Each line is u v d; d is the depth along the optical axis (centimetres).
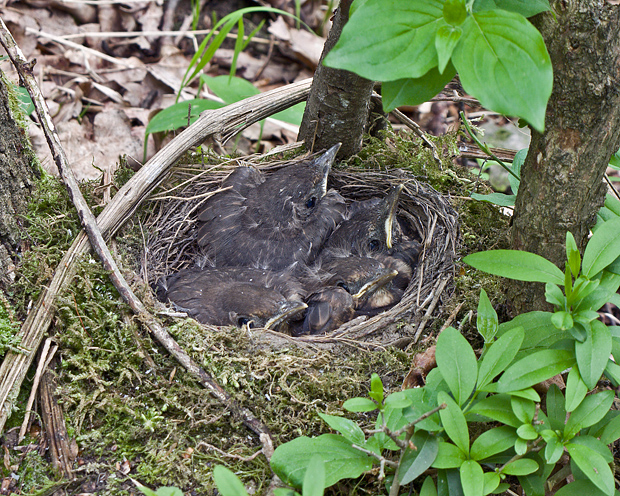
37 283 284
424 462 203
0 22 314
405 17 175
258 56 595
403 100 202
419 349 290
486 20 176
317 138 391
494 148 397
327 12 590
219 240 371
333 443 218
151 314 279
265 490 228
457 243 346
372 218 383
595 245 229
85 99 511
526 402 211
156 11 585
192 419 251
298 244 375
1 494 231
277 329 324
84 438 246
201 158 387
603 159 238
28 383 262
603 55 217
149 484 237
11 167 298
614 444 265
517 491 248
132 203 324
